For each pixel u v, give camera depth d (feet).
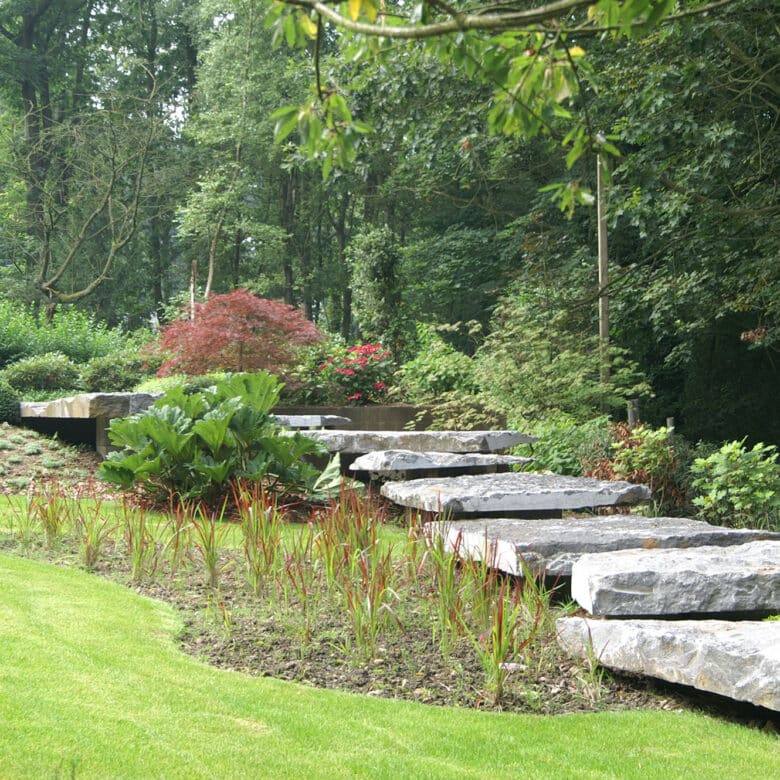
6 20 123.13
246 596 17.39
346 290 122.83
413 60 41.86
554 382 40.86
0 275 107.55
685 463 31.89
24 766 8.86
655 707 13.06
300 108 7.97
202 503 26.50
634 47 39.11
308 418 40.11
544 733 11.47
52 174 106.63
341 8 7.44
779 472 28.63
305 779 9.29
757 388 63.26
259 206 124.06
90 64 130.52
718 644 12.28
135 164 112.98
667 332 53.62
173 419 27.30
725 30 37.27
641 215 41.96
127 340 73.77
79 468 35.27
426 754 10.46
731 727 12.08
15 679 11.35
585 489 24.16
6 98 128.57
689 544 18.92
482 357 46.29
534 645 15.21
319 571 18.40
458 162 61.05
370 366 50.85
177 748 9.77
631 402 37.17
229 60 108.68
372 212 114.42
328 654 14.42
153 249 127.65
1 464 34.32
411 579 17.93
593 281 51.37
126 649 13.44
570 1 6.45
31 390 49.32
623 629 13.70
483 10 6.91
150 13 130.62
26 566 18.53
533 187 76.79
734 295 48.49
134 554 18.70
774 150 43.21
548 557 17.79
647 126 39.37
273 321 46.60
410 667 14.03
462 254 87.61
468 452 31.27
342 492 21.67
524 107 8.59
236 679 12.74
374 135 48.73
